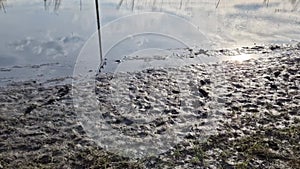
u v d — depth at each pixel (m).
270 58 15.54
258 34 19.41
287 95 11.31
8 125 9.54
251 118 9.67
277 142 8.30
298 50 16.69
